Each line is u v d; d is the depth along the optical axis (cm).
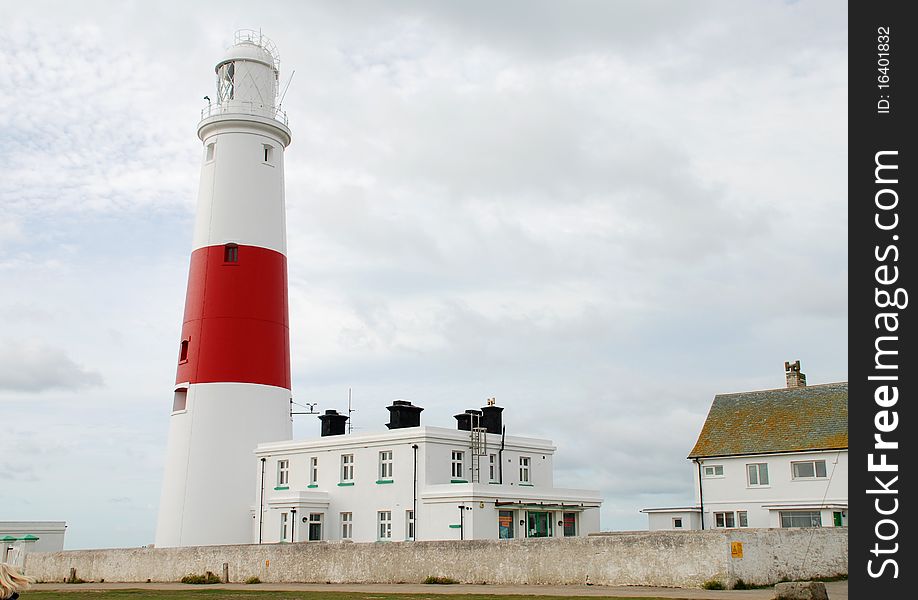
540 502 4328
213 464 4594
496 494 4112
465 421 4794
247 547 3578
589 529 4609
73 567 4219
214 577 3641
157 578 3844
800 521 4400
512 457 4756
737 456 4650
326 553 3347
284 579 3434
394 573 3167
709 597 2170
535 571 2856
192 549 3753
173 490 4644
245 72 5138
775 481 4528
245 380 4694
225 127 5019
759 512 4528
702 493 4753
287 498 4416
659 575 2608
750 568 2547
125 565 3994
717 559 2508
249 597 2552
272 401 4766
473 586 2839
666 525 4778
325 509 4469
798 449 4459
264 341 4784
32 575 4388
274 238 4978
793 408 4781
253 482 4688
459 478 4403
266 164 5044
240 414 4653
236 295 4762
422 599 2319
